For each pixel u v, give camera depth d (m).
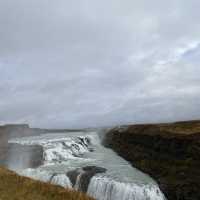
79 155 88.62
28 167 80.25
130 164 73.81
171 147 63.25
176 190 52.06
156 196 52.31
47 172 65.50
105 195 55.31
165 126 77.88
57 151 85.62
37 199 28.84
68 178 61.78
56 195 31.33
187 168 55.22
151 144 71.44
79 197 32.19
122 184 54.12
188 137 60.69
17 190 30.95
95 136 118.25
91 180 59.03
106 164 74.12
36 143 93.81
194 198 48.62
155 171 61.28
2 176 35.56
